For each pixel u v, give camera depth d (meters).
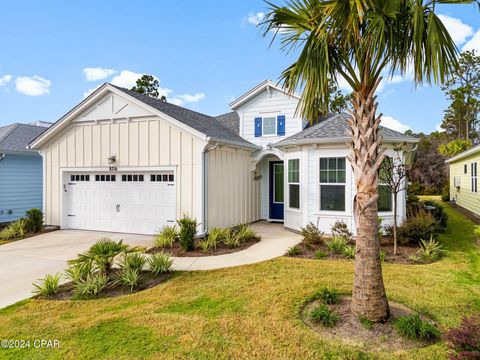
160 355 3.33
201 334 3.74
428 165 29.72
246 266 6.59
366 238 3.89
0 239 9.78
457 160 18.86
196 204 9.59
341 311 4.25
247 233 9.21
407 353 3.24
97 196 11.12
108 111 10.65
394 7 3.40
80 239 9.74
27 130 15.66
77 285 5.33
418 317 3.67
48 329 3.96
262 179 13.61
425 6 3.62
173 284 5.57
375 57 3.70
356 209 3.99
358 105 3.90
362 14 3.18
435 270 6.07
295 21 4.12
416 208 10.72
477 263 6.62
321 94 3.99
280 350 3.36
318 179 9.67
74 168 11.26
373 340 3.50
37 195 14.34
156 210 10.24
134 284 5.46
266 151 12.81
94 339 3.69
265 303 4.59
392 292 4.88
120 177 10.79
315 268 6.32
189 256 7.52
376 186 3.88
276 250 8.04
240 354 3.31
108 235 10.34
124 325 4.02
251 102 13.38
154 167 10.09
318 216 9.67
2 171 12.85
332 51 4.05
